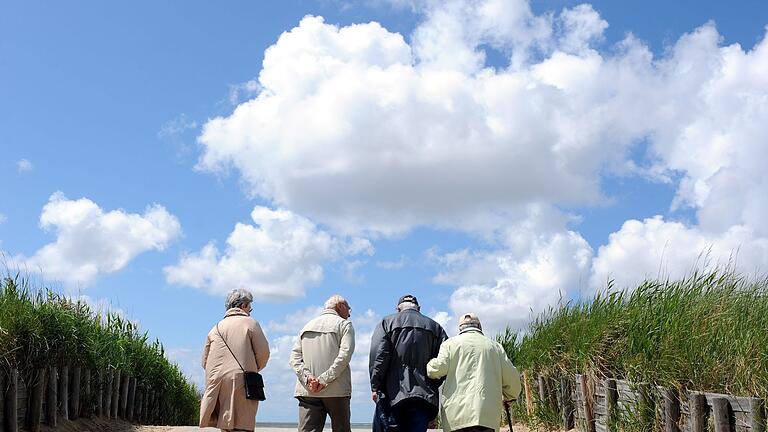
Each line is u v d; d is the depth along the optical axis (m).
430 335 7.69
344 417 8.07
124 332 15.29
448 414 6.97
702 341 8.01
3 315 10.28
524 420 13.25
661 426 8.06
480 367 7.02
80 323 12.39
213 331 7.99
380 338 7.66
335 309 8.36
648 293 10.18
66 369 11.91
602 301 11.28
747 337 7.55
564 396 11.31
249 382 7.73
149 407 16.47
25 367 10.52
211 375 7.78
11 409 9.92
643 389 8.46
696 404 7.15
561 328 11.91
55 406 11.35
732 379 7.40
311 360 8.09
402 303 7.97
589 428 10.23
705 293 9.36
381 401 7.61
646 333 8.98
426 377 7.61
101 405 13.45
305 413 8.09
